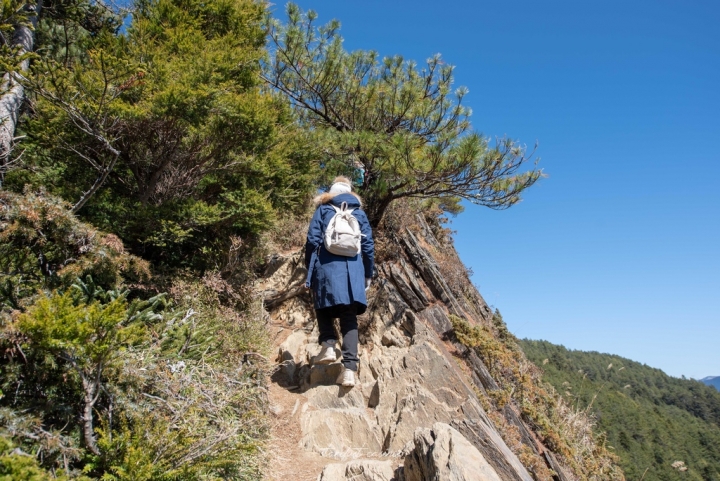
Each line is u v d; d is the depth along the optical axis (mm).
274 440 4250
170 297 4586
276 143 5559
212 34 6160
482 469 2881
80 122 3768
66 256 3209
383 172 7066
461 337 6457
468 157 6211
